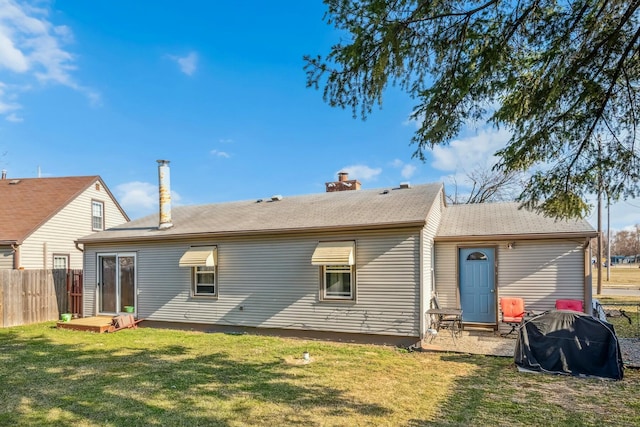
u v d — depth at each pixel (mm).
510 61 4836
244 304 12203
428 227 11281
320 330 11086
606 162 5852
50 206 20641
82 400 6371
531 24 4754
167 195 14273
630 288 28750
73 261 21203
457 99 4895
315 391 6762
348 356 9195
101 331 12758
